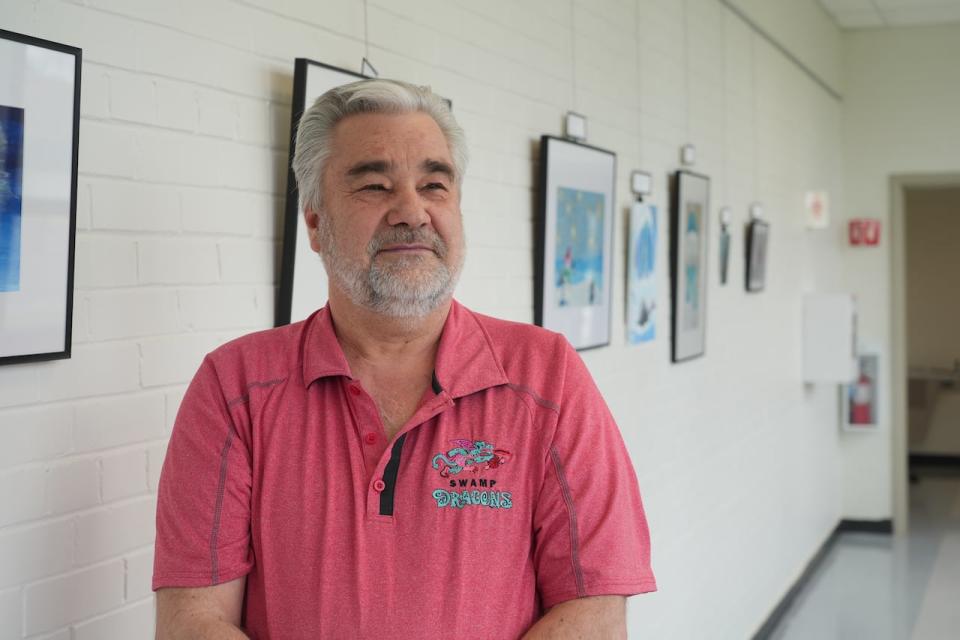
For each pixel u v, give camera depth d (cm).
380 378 130
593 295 314
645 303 365
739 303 501
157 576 125
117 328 158
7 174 137
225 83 176
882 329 714
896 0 632
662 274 388
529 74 283
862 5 646
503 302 267
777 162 568
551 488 124
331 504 122
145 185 161
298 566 121
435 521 120
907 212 982
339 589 120
